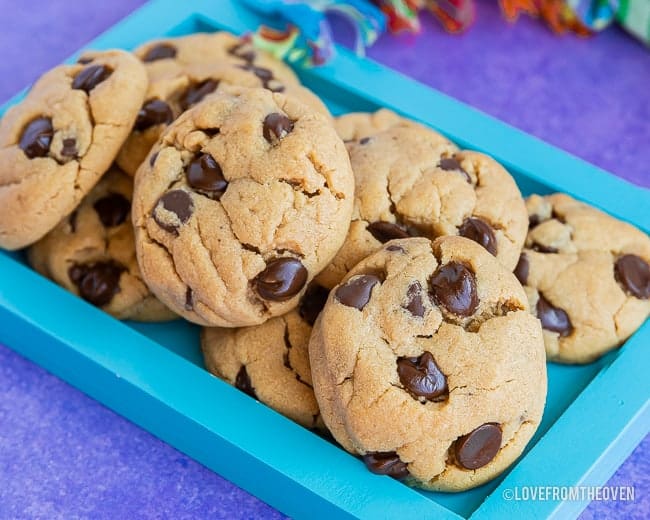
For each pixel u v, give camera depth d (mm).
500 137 608
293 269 525
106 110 561
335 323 518
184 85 586
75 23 693
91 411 569
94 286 574
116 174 589
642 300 564
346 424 514
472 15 688
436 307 518
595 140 658
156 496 551
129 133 572
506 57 685
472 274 524
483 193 560
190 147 542
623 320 559
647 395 541
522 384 511
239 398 536
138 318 582
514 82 677
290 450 523
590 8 676
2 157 563
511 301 523
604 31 690
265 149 534
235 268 524
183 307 541
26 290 562
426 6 691
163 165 542
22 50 682
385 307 517
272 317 543
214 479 555
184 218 533
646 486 557
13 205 556
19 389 576
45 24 691
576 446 528
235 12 652
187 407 532
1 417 569
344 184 534
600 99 670
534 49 688
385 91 622
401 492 515
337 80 625
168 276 534
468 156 573
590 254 569
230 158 533
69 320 554
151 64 606
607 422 534
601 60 683
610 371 547
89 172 559
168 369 542
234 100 550
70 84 573
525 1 683
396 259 528
